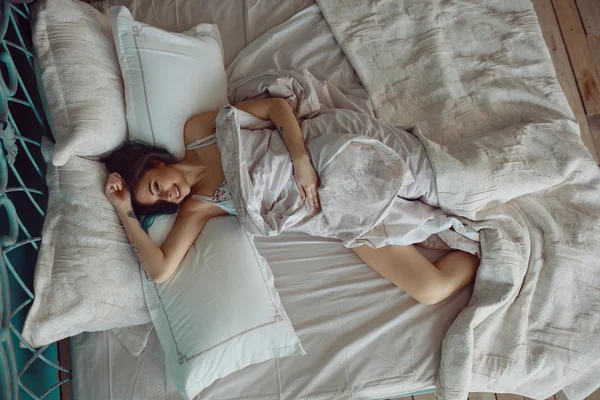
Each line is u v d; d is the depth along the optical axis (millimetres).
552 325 1168
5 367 808
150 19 1471
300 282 1235
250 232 1158
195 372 1032
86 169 1100
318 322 1188
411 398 1476
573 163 1250
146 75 1187
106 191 1099
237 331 1053
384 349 1164
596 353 1147
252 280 1104
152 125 1188
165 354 1081
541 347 1152
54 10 1117
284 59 1442
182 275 1114
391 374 1146
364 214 1183
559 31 1855
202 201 1176
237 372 1136
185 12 1493
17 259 1077
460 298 1222
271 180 1192
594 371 1188
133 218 1111
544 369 1145
